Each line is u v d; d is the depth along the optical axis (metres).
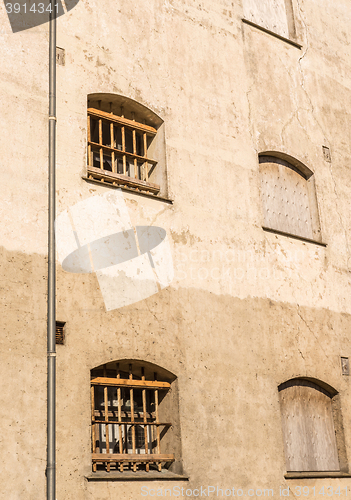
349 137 12.62
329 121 12.32
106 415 7.77
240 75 10.96
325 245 11.14
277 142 11.10
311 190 11.55
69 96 8.59
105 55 9.19
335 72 12.99
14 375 6.98
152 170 9.56
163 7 10.25
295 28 12.58
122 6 9.69
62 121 8.40
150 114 9.50
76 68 8.79
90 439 7.31
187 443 8.07
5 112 7.90
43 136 8.13
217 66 10.65
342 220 11.70
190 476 7.95
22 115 8.04
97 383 7.75
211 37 10.78
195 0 10.80
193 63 10.30
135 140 9.56
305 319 10.20
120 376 8.34
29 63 8.34
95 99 9.09
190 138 9.77
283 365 9.55
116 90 9.12
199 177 9.65
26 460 6.75
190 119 9.89
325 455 9.85
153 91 9.57
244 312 9.38
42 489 6.75
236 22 11.34
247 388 8.96
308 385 10.09
